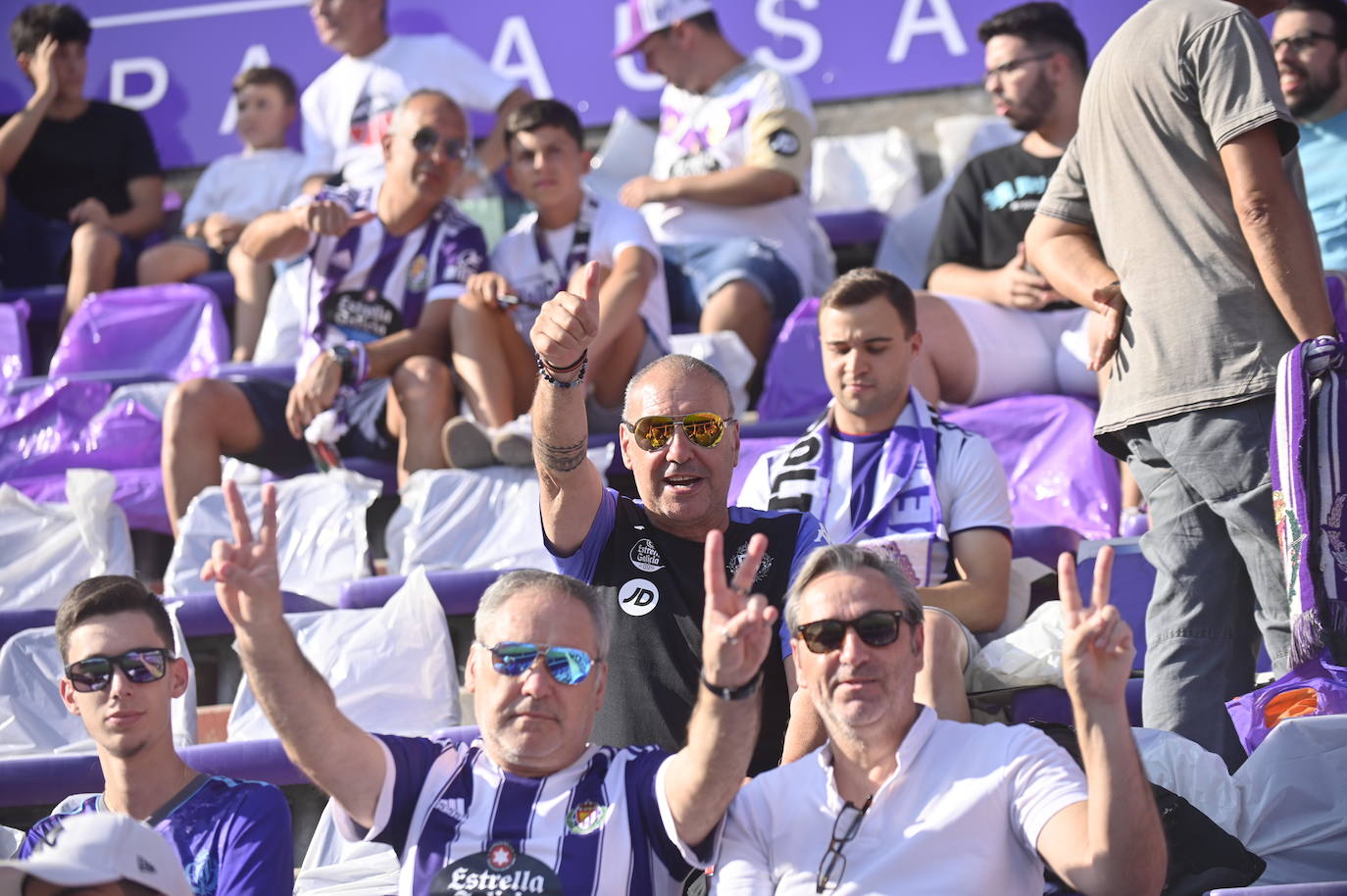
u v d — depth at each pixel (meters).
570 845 4.58
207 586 8.35
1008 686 6.63
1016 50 10.52
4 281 13.03
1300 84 10.36
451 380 9.62
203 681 7.91
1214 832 5.36
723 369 10.13
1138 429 6.38
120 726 5.57
